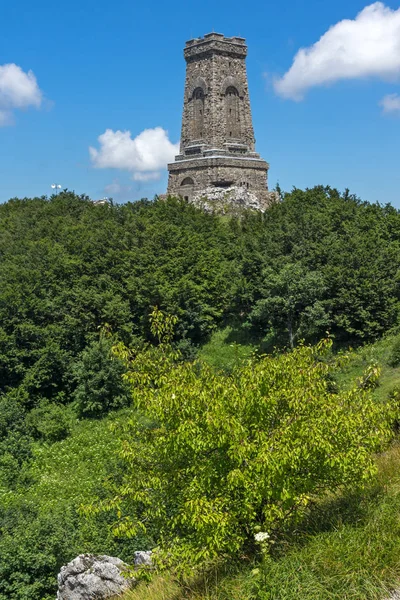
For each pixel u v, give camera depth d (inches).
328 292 2422.5
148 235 2859.3
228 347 2586.1
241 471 488.4
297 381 525.0
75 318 2482.8
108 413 2171.5
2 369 2372.0
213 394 510.9
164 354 573.0
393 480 560.7
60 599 768.3
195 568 552.4
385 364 2066.9
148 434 551.2
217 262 2876.5
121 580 748.6
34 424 2058.3
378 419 520.1
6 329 2413.9
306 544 470.6
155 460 553.9
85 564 775.1
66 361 2417.6
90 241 2824.8
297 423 492.7
